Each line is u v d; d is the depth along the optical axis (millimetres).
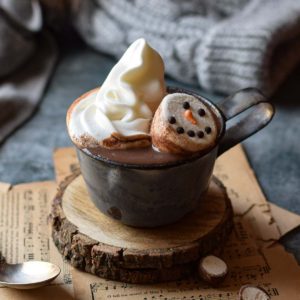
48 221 443
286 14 606
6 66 642
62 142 560
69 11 717
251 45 578
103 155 369
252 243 427
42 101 626
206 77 610
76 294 390
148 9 643
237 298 386
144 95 389
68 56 713
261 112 413
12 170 519
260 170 515
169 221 403
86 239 398
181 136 365
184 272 401
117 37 664
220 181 455
